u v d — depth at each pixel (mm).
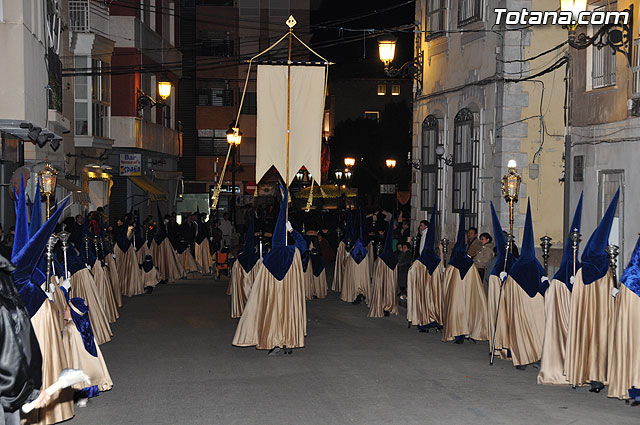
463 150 22391
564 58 18828
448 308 13773
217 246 27688
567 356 10125
